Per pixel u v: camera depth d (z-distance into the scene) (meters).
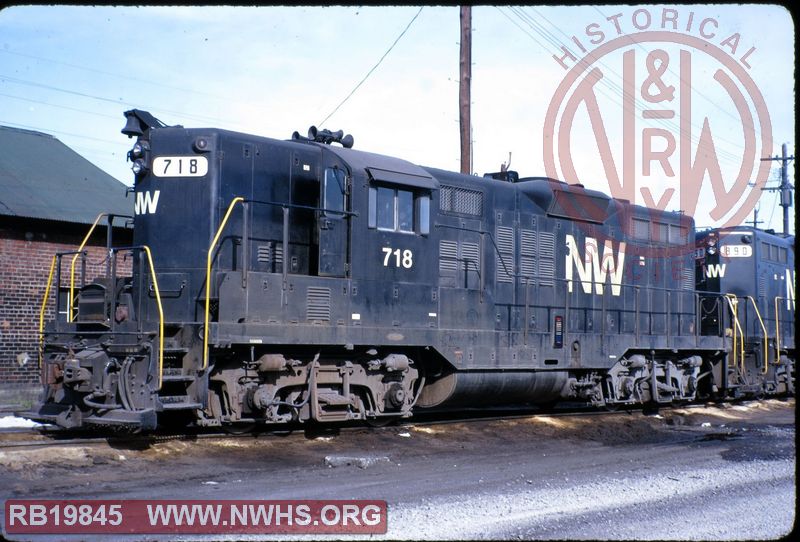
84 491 7.74
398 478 8.89
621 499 7.88
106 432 10.74
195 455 9.72
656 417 16.23
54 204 17.14
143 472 8.74
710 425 15.50
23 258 16.30
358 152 12.01
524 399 14.62
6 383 15.87
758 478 9.23
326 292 11.13
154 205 10.95
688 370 18.22
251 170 11.18
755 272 20.12
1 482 7.98
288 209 11.40
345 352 11.77
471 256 13.55
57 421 9.76
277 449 10.42
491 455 10.95
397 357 12.08
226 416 10.48
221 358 10.59
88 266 17.27
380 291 11.80
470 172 18.94
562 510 7.29
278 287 10.65
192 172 10.82
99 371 9.61
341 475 9.02
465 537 6.22
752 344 19.98
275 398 10.90
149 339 9.70
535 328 14.64
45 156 19.52
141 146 11.03
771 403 20.11
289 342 10.62
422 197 12.50
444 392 12.98
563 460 10.57
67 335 10.52
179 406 9.59
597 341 15.50
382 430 12.22
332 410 11.62
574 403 18.50
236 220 10.95
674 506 7.64
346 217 11.55
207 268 9.99
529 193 14.92
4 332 15.93
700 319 18.94
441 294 12.75
